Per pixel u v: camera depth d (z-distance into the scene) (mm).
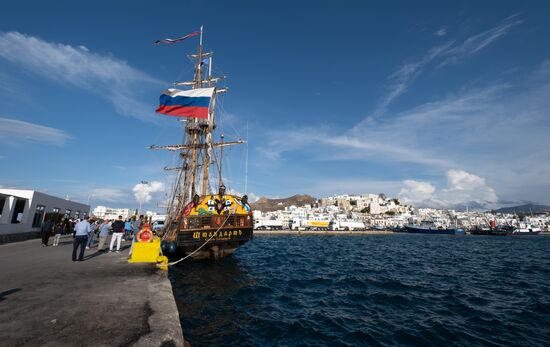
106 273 10766
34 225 29422
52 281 9242
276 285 16984
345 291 15742
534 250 53000
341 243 68250
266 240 81688
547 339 9367
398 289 16484
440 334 9648
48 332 5148
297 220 142625
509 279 20531
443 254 41594
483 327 10391
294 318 11062
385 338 9281
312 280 18781
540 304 13555
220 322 10492
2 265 12250
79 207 40031
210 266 22281
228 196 22297
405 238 108062
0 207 25734
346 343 8859
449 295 15234
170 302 7273
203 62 42938
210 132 35875
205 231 21156
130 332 5262
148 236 13938
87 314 6180
